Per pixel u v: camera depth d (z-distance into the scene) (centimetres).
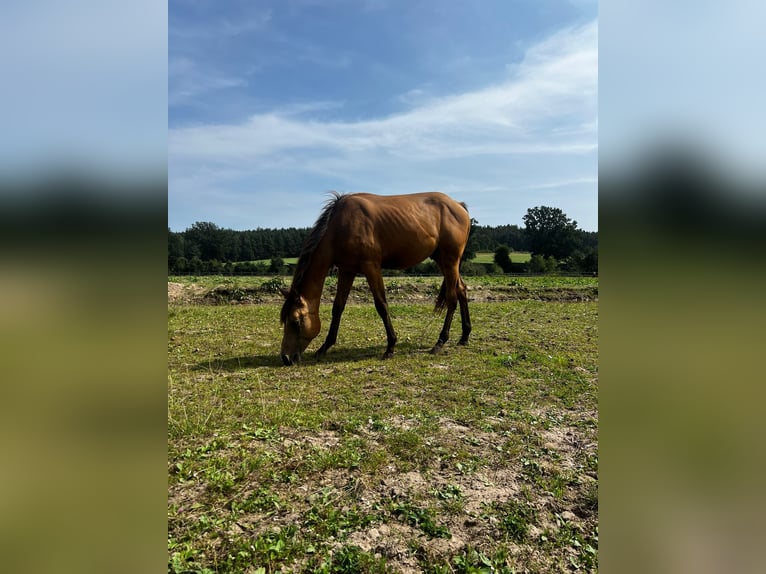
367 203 612
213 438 327
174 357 626
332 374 532
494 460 311
